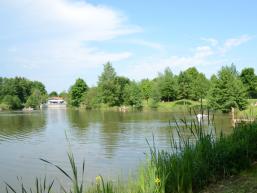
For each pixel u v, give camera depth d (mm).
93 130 40250
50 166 19562
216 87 62750
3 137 35125
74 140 31328
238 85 62031
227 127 31078
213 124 9031
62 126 47094
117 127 43156
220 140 8000
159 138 29828
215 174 7145
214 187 6539
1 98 142375
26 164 20297
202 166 6902
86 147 26688
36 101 138500
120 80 112188
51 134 37219
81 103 122312
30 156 23156
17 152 25031
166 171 6344
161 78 94375
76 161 20781
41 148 26906
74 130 40906
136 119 56781
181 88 91688
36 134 37562
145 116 63938
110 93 102438
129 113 76500
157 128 39688
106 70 104438
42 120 61156
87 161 20656
